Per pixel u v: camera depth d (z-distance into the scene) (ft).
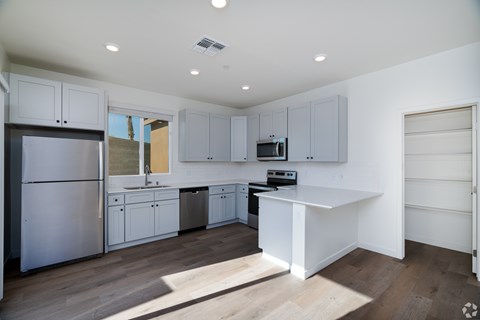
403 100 9.44
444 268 8.63
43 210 8.52
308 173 13.00
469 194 10.20
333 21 6.61
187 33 7.27
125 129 12.78
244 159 15.74
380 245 10.12
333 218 9.32
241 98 14.69
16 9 6.09
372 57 8.91
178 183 14.26
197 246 11.00
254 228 13.80
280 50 8.35
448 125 10.71
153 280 7.84
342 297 6.87
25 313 6.15
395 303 6.57
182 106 14.60
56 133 10.36
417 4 5.88
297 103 13.71
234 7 6.02
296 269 8.13
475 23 6.68
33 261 8.29
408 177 11.78
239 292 7.13
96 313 6.17
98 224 9.69
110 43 7.86
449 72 8.36
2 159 6.57
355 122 10.90
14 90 8.36
